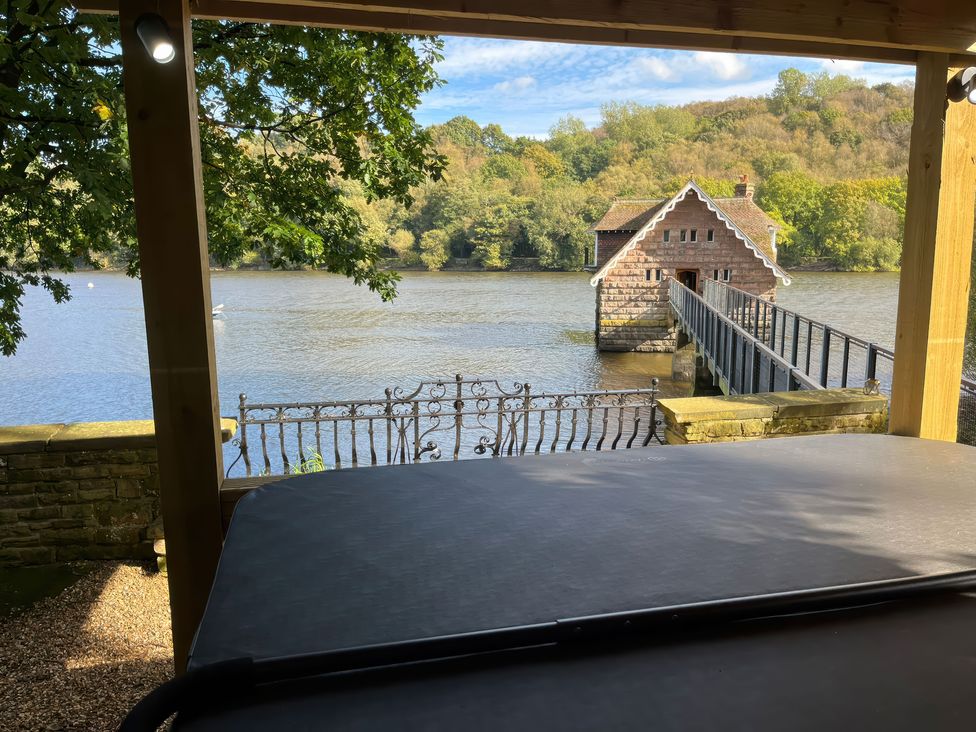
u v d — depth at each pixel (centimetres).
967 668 125
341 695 117
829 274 6869
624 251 3641
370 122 928
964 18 286
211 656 125
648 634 137
